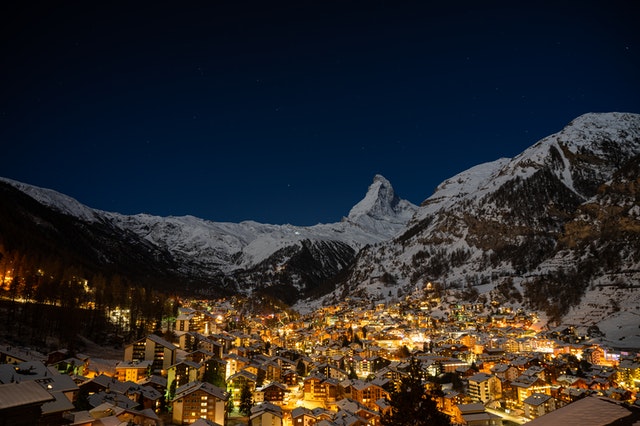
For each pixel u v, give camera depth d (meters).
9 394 51.94
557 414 18.02
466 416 115.94
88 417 75.94
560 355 199.12
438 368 171.38
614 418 16.16
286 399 145.38
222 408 107.00
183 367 128.75
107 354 152.50
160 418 108.88
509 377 161.25
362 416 115.50
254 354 197.75
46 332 144.25
